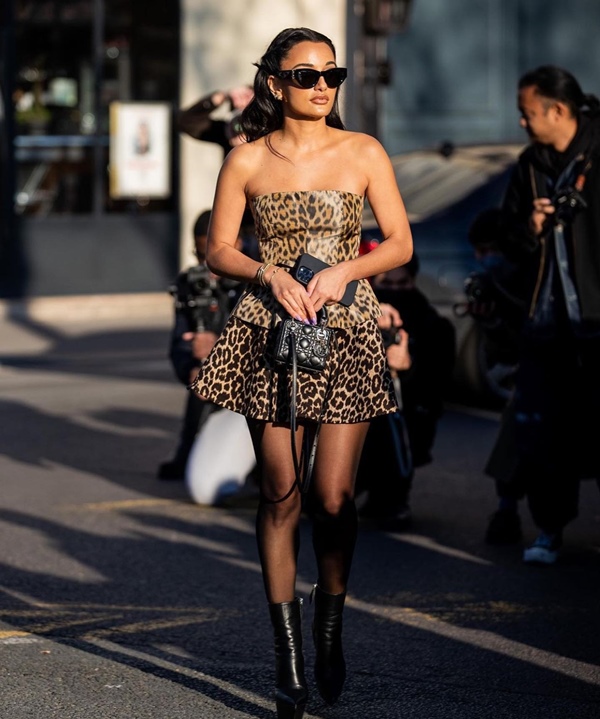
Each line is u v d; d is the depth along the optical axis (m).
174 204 23.62
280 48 6.06
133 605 8.04
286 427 6.09
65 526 9.92
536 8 29.56
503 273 9.10
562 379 8.53
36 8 22.42
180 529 9.88
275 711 6.34
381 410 6.10
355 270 5.96
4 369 17.22
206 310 10.84
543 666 6.96
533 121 8.23
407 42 29.12
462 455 12.49
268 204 6.07
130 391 15.80
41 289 22.72
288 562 6.11
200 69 23.58
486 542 9.53
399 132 29.25
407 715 6.30
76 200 22.94
